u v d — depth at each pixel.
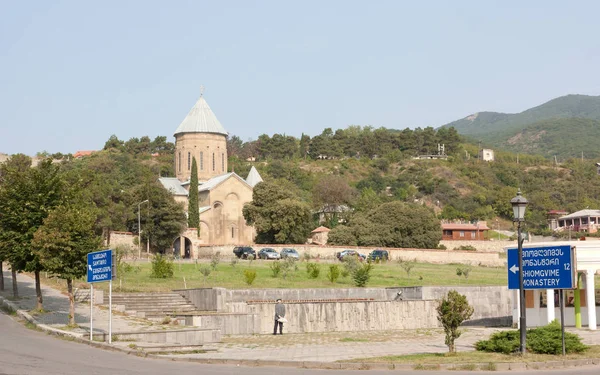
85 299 39.56
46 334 28.81
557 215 168.25
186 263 68.50
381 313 41.72
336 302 40.44
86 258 31.23
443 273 67.88
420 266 77.50
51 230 31.34
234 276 54.78
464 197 183.38
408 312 42.81
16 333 28.61
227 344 30.48
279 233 96.75
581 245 36.66
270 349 28.38
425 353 26.42
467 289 48.00
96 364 21.34
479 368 21.91
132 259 76.31
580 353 24.48
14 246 34.62
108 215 85.06
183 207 96.62
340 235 92.50
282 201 97.38
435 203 178.50
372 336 36.19
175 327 32.50
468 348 29.14
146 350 25.67
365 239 92.12
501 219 171.38
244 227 108.38
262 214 98.50
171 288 46.00
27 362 21.08
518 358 23.36
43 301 38.69
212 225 105.81
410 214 95.94
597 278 67.94
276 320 36.91
